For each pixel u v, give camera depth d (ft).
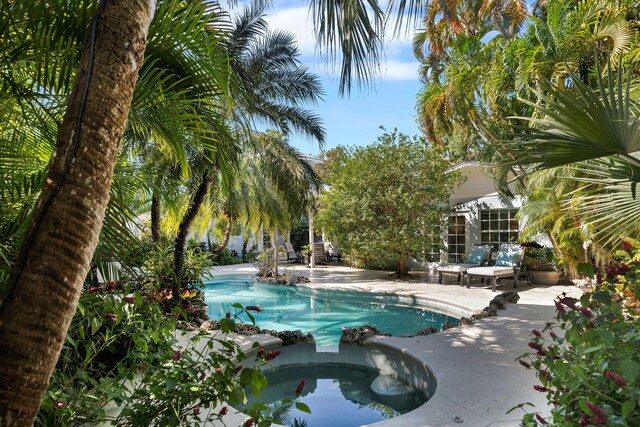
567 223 31.35
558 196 27.27
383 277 44.65
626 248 8.43
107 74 3.84
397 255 42.09
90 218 3.61
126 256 8.24
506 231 43.14
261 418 6.28
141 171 15.39
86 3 7.13
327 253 66.64
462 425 10.07
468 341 17.76
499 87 32.22
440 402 11.44
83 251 3.56
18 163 9.18
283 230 44.91
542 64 26.94
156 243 26.27
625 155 8.16
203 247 67.15
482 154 42.19
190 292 24.99
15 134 9.36
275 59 28.94
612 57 23.44
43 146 10.39
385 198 40.01
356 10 10.46
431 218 40.47
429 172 40.19
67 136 3.66
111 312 8.45
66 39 7.66
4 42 7.44
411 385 15.37
